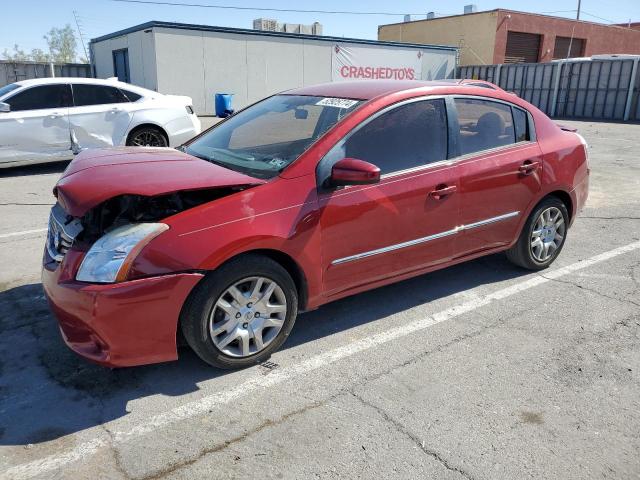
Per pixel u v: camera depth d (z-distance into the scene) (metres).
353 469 2.49
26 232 6.02
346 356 3.47
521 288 4.55
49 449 2.61
